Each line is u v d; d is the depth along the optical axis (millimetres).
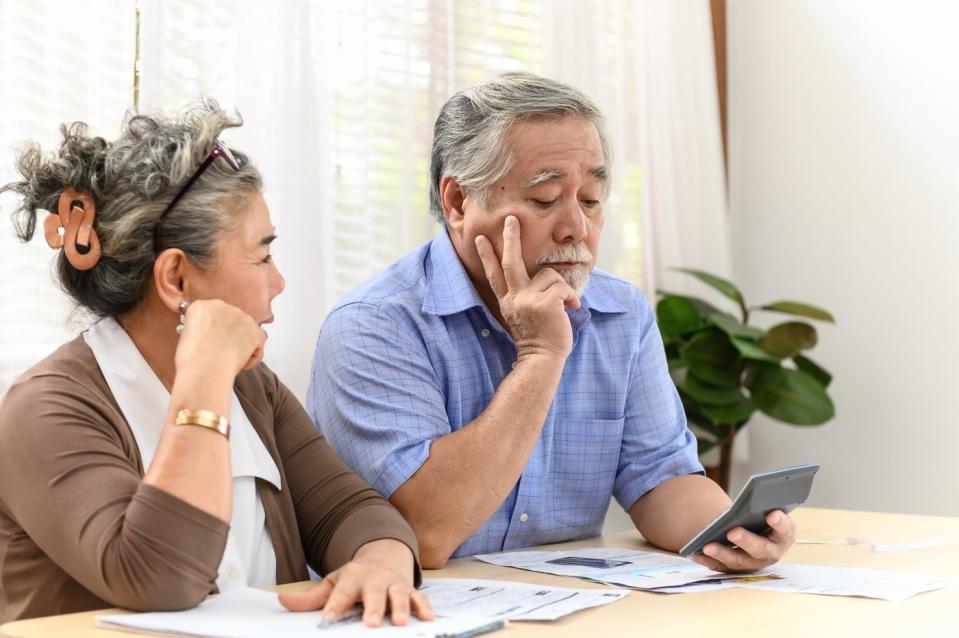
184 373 1157
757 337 2996
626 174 3244
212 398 1146
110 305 1304
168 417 1139
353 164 2539
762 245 3525
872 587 1248
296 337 2361
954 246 3035
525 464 1568
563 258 1642
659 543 1711
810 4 3402
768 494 1300
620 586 1289
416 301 1735
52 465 1156
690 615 1108
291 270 2363
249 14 2314
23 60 2012
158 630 1006
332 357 1682
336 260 2523
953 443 3021
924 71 3119
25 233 1340
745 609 1138
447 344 1719
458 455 1521
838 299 3316
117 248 1269
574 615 1110
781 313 3387
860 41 3271
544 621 1079
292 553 1418
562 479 1801
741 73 3596
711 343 3047
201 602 1131
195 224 1271
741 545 1323
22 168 1312
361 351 1655
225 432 1147
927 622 1073
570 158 1629
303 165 2375
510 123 1639
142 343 1321
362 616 1067
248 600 1158
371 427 1591
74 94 2076
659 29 3320
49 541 1141
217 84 2275
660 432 1854
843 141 3312
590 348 1838
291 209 2363
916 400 3111
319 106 2410
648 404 1868
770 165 3510
